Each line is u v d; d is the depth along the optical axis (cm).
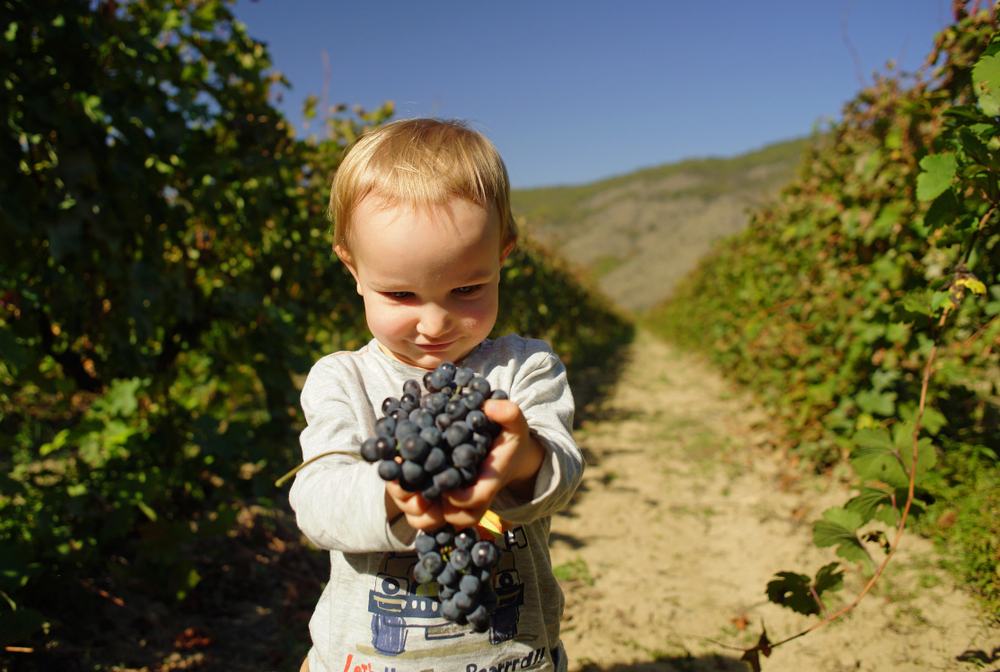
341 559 114
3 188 232
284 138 386
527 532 117
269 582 280
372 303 105
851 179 437
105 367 312
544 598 120
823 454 414
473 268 100
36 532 234
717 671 223
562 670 124
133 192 282
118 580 249
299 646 236
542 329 942
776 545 324
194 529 307
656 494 418
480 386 90
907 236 343
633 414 691
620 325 2731
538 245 963
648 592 285
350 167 107
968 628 225
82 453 327
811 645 232
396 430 86
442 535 90
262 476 319
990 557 239
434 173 98
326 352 471
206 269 359
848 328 403
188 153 320
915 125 343
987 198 170
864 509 199
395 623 108
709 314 1120
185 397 397
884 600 250
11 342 218
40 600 234
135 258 303
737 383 789
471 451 82
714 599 276
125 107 275
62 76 258
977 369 340
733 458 480
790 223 555
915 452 195
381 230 98
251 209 367
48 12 246
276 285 388
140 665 220
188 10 347
